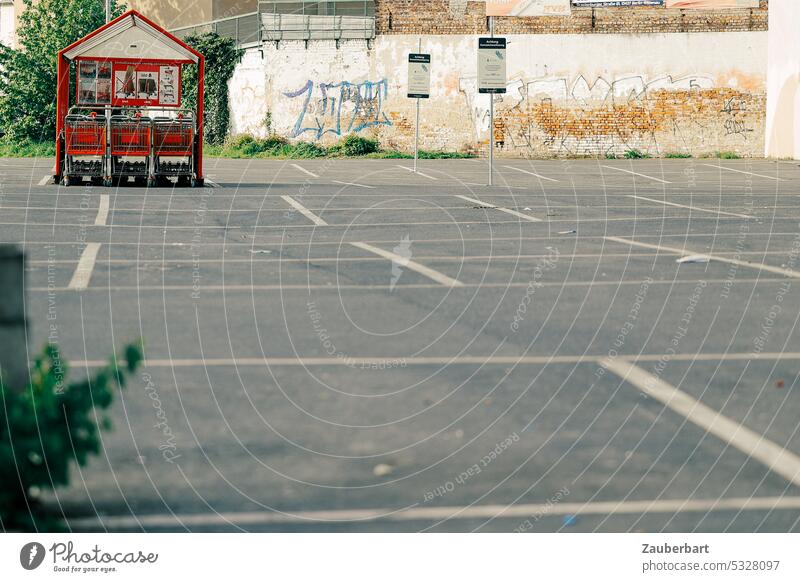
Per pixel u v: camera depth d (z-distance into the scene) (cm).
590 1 3900
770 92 3709
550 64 3928
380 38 4041
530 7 3931
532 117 3953
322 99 4119
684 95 3891
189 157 2205
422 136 4028
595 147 3938
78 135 2155
